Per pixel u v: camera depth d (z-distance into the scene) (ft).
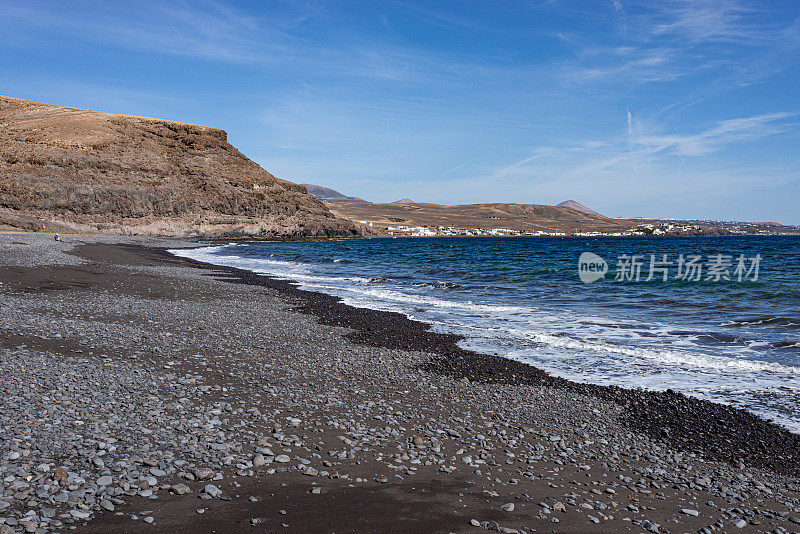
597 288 100.27
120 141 376.27
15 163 318.24
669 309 73.05
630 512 18.49
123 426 22.56
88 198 317.83
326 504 17.31
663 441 27.20
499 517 17.17
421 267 158.81
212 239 359.25
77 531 14.28
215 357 38.96
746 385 37.40
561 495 19.58
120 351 37.93
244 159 438.81
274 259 188.85
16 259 108.27
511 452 24.30
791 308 71.87
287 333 51.62
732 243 398.01
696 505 19.66
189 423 23.95
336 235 460.96
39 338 39.29
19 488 16.11
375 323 60.34
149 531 14.62
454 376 38.70
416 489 19.11
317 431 24.89
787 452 26.03
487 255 231.71
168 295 74.79
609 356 45.91
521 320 64.39
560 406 32.40
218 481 18.47
